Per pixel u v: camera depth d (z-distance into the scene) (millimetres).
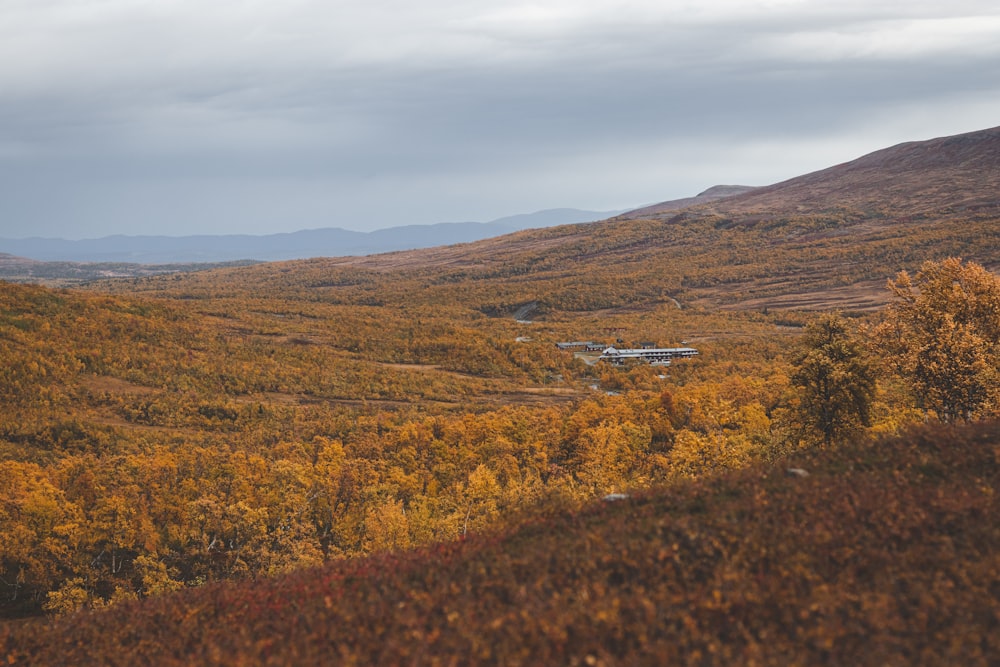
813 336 44500
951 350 39750
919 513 13766
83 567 64562
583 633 10250
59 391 141875
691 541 13422
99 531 67562
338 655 11211
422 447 101250
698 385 131625
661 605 10898
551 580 12812
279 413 144000
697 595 11109
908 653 9430
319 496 77312
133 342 183000
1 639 15562
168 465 83000
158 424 132625
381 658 10461
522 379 192625
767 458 46719
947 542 12492
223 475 82125
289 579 17266
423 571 15016
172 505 73812
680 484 19656
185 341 195625
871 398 41750
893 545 12555
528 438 101438
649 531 14750
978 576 11141
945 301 43656
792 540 12992
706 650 9734
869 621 10055
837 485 16156
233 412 141500
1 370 140625
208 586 18500
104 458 99375
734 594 10945
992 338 42875
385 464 91375
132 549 67625
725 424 83188
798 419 43625
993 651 9242
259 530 63500
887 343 44969
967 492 15008
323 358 198625
